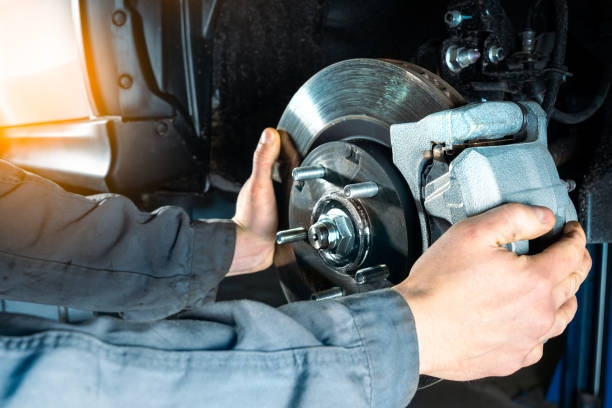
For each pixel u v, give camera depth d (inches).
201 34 36.0
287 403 12.5
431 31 35.5
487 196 16.6
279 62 38.6
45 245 22.0
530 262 15.5
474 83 27.3
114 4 32.7
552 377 57.1
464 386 60.1
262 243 28.3
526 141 19.0
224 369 12.1
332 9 38.1
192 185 38.6
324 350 12.9
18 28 37.4
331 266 23.2
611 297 51.1
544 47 31.2
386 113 22.1
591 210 28.8
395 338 13.7
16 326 11.5
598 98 30.1
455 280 15.0
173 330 12.6
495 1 27.1
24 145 39.6
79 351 11.0
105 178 34.4
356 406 12.9
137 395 11.3
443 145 18.1
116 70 33.5
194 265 25.5
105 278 23.2
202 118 36.8
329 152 23.9
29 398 10.4
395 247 21.2
